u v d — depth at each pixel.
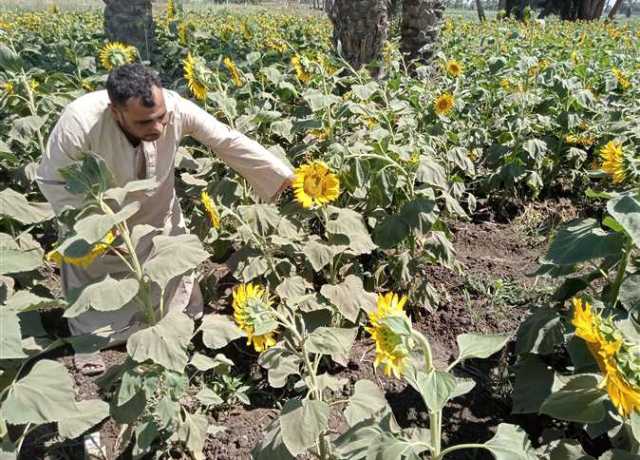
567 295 2.62
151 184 2.15
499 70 5.86
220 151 3.03
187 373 2.96
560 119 4.92
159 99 2.42
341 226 2.88
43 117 3.98
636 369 1.43
